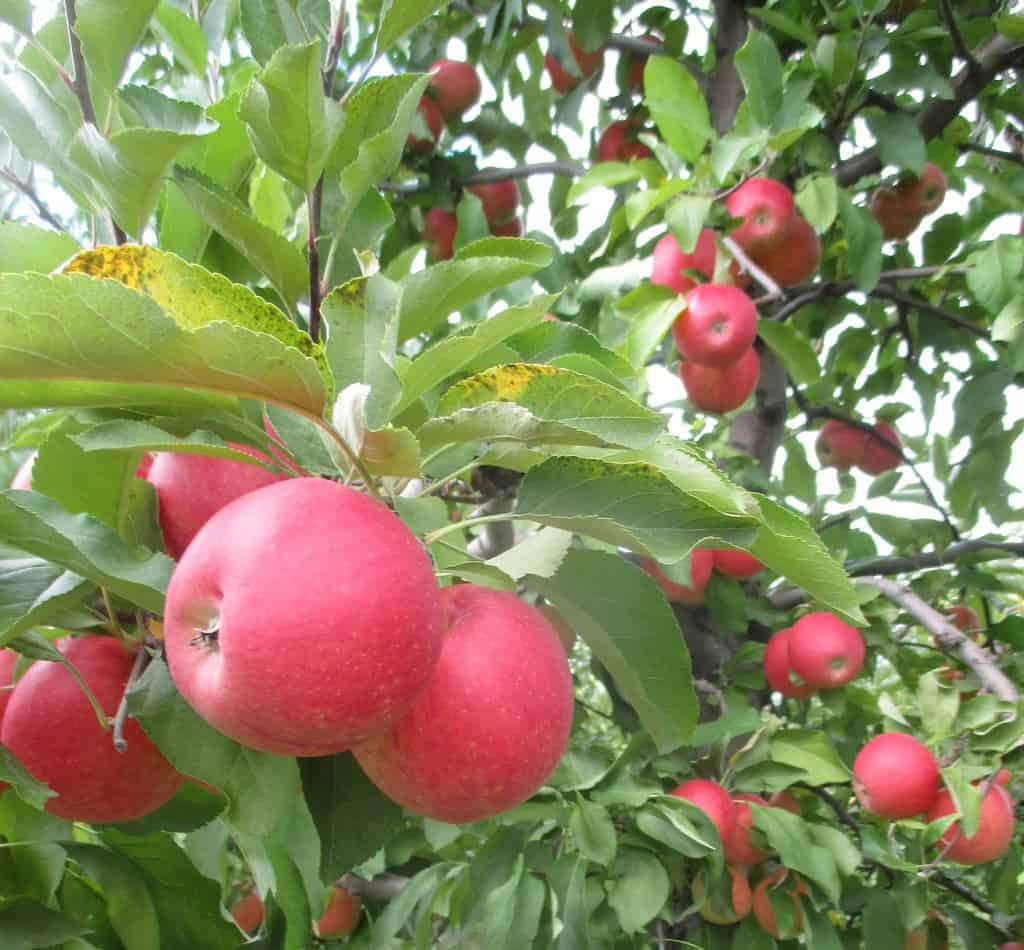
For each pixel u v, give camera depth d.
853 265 0.88
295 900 0.51
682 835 0.68
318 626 0.27
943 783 0.76
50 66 0.47
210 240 0.49
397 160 0.40
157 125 0.42
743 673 0.99
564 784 0.70
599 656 0.46
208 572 0.29
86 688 0.34
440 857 0.90
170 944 0.50
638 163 0.90
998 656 0.90
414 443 0.30
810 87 0.86
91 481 0.36
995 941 0.83
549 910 0.69
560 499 0.37
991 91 1.07
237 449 0.36
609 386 0.32
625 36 1.10
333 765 0.41
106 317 0.26
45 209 0.46
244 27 0.48
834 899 0.70
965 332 1.10
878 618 0.92
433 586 0.31
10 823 0.48
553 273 0.98
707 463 0.36
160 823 0.46
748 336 0.79
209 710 0.30
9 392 0.31
